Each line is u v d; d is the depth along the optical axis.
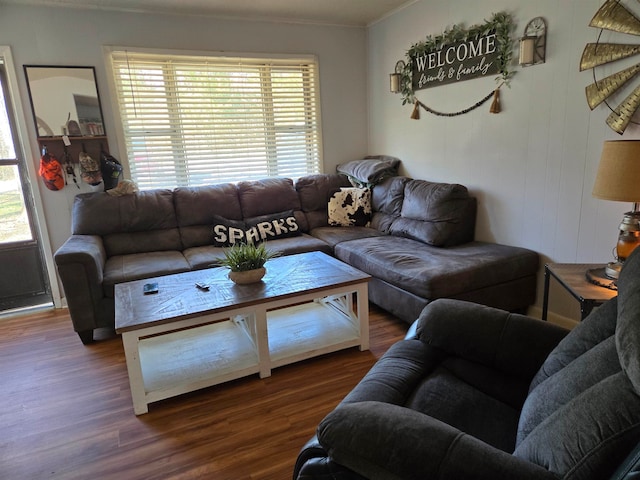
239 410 1.99
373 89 4.28
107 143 3.47
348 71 4.27
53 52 3.21
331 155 4.36
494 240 3.07
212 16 3.63
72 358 2.56
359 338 2.49
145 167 3.70
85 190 3.46
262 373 2.25
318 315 2.81
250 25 3.78
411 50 3.57
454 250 2.91
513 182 2.85
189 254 3.23
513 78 2.73
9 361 2.54
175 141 3.77
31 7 3.10
